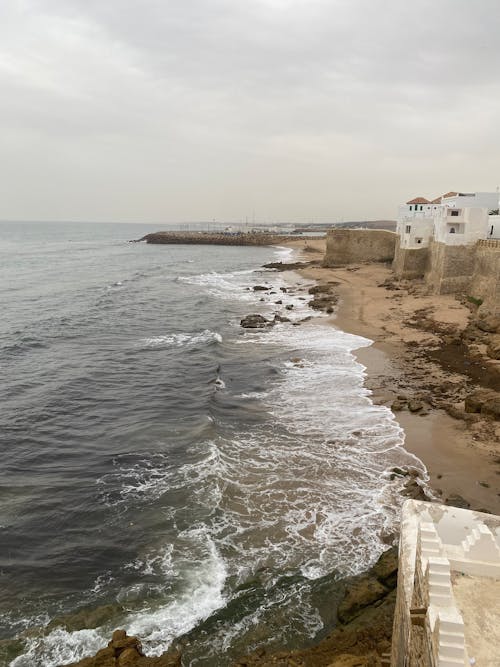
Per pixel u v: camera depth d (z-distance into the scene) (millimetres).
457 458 19266
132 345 37188
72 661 11086
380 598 12266
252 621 12195
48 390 27453
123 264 101375
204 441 20859
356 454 19906
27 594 13188
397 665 9039
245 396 26484
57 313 49000
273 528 15547
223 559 14289
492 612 7258
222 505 16703
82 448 20859
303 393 26547
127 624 12141
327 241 82688
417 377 27984
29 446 21016
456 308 41250
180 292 62906
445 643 6277
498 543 8750
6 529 15641
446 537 9125
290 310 49500
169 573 13836
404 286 54719
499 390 25000
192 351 35188
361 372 29328
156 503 16922
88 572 13969
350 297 52906
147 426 22844
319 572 13688
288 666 10469
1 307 52188
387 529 15359
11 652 11328
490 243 42531
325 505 16641
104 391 27406
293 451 20234
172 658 10484
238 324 44094
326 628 11938
